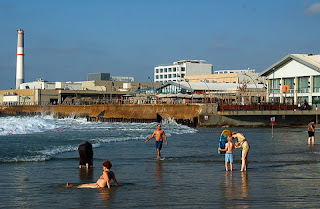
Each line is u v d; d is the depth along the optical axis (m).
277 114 74.31
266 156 29.19
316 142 41.66
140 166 23.94
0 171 21.69
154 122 79.38
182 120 76.50
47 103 122.06
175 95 92.12
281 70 91.50
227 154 21.81
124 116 86.12
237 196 15.46
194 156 29.17
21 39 161.00
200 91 108.69
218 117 75.31
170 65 181.62
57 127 64.38
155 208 13.70
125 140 41.75
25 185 17.94
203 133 55.34
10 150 30.50
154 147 35.38
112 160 26.88
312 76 85.12
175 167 23.56
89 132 54.69
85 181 19.12
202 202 14.48
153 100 94.56
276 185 17.67
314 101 84.56
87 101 115.31
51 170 22.25
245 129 68.00
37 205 14.23
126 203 14.42
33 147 32.97
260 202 14.44
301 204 14.13
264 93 109.19
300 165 24.36
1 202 14.68
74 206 14.06
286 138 47.22
